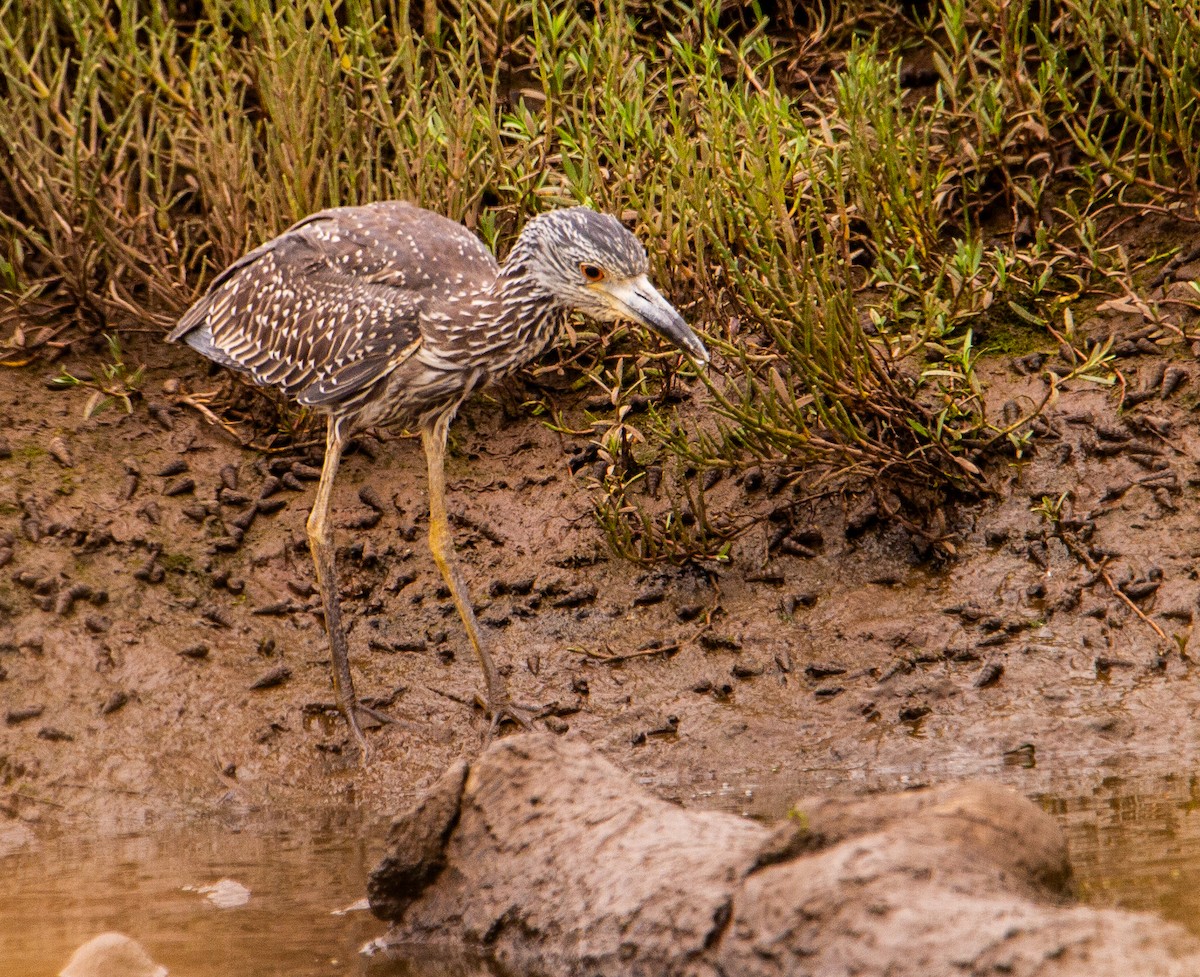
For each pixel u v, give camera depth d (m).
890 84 12.18
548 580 10.50
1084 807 7.63
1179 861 6.57
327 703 9.74
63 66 11.83
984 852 5.61
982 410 10.39
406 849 6.73
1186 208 11.55
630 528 10.67
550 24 12.20
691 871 5.93
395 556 10.75
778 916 5.41
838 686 9.53
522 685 9.86
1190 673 9.27
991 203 12.13
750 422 9.93
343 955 6.43
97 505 10.68
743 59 12.27
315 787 9.27
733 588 10.33
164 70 12.73
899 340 10.69
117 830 8.73
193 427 11.36
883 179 11.41
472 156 11.84
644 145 11.89
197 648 9.95
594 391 11.55
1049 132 12.11
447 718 9.67
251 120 12.78
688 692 9.69
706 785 8.73
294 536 10.79
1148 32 11.62
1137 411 10.60
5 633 9.86
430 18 12.73
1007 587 9.98
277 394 11.37
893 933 5.14
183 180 12.41
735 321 10.94
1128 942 4.97
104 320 11.76
